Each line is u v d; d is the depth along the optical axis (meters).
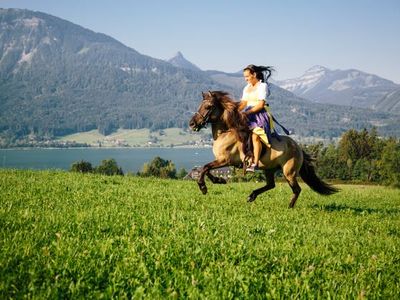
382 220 13.06
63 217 8.84
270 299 5.34
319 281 6.09
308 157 14.24
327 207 15.40
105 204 11.33
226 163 12.89
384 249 8.83
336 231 10.45
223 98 12.73
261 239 8.44
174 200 13.08
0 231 7.21
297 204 15.65
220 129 12.88
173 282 5.63
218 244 7.53
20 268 5.50
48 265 5.62
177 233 8.02
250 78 13.18
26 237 6.91
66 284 5.24
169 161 136.88
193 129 12.79
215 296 5.17
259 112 12.97
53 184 15.17
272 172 14.04
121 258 6.34
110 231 8.00
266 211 12.62
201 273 5.95
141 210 10.61
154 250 6.69
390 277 6.75
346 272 6.85
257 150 12.73
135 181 20.77
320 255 7.55
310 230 10.12
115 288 5.20
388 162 108.75
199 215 10.51
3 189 12.90
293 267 6.65
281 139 13.41
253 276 6.09
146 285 5.42
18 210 9.29
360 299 5.43
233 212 11.92
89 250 6.50
